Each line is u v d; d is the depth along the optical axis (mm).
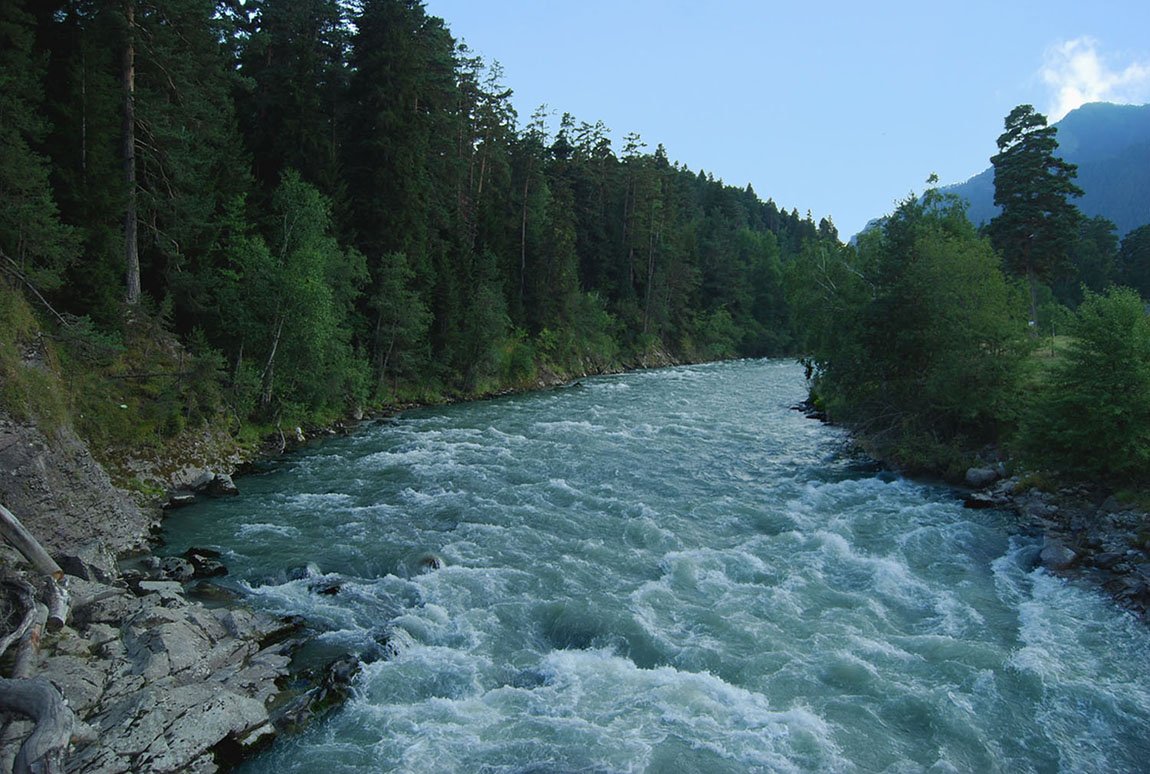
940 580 15164
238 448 24234
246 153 35125
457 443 27906
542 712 9883
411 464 24016
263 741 9023
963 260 25734
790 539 17266
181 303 26031
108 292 21438
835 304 31828
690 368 72375
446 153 51750
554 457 25672
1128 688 10922
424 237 43250
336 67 43312
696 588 14164
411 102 42375
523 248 60156
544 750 8992
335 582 13836
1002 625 13008
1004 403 24141
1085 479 19469
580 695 10320
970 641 12227
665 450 27688
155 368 22641
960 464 23609
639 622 12461
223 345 27234
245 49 40469
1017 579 15297
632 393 47812
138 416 20359
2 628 9719
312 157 36625
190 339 25172
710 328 89375
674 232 87312
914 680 10953
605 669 11055
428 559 15016
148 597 12117
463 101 58094
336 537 16516
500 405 40812
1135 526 16609
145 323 23375
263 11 41281
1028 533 17953
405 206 40500
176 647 10258
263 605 12766
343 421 32312
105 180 22203
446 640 11891
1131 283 80375
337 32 45250
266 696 9859
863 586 14633
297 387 29375
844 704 10250
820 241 39750
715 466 25312
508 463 24531
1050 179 41969
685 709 9953
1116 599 13945
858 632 12461
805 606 13539
